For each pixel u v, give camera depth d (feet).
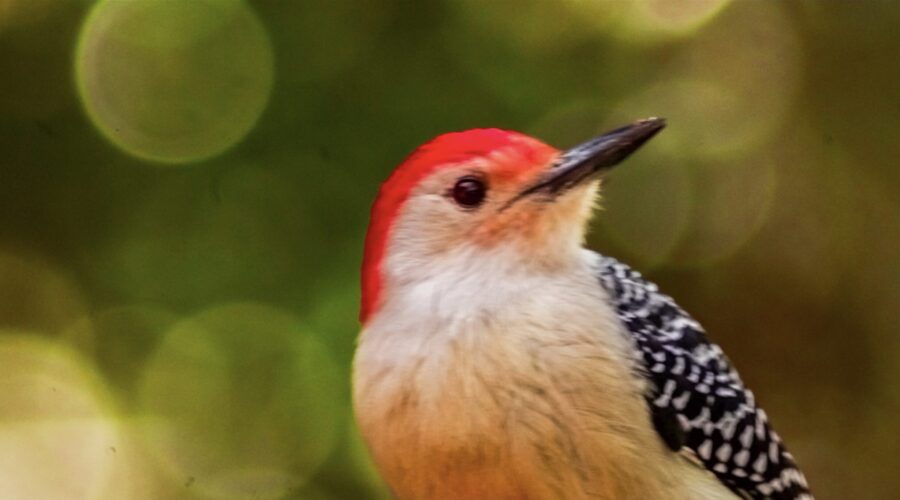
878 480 9.86
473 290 9.37
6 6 9.73
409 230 9.41
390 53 9.71
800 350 9.86
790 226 9.85
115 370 9.74
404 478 9.36
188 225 9.71
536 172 9.41
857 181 9.85
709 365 9.45
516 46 9.73
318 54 9.70
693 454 9.43
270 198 9.70
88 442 9.75
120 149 9.72
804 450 9.87
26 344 9.73
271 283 9.69
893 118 9.85
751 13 9.84
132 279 9.72
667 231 9.84
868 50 9.86
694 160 9.83
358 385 9.38
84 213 9.73
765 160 9.84
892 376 9.85
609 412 9.35
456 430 9.33
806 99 9.86
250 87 9.71
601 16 9.76
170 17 9.72
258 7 9.71
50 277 9.73
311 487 9.71
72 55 9.73
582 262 9.43
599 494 9.34
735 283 9.85
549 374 9.34
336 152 9.70
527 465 9.33
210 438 9.73
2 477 9.74
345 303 9.68
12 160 9.73
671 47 9.81
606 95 9.76
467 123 9.71
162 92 9.71
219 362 9.71
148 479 9.75
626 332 9.40
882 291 9.84
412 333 9.36
